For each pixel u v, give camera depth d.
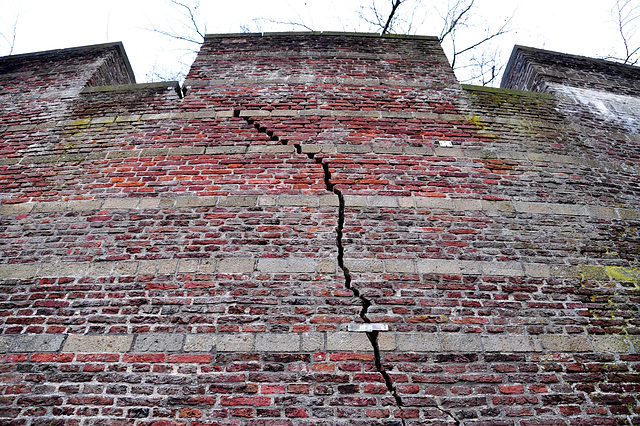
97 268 2.98
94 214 3.33
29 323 2.71
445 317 2.79
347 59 4.90
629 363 2.69
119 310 2.76
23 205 3.44
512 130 4.28
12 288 2.88
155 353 2.56
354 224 3.23
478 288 2.96
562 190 3.74
